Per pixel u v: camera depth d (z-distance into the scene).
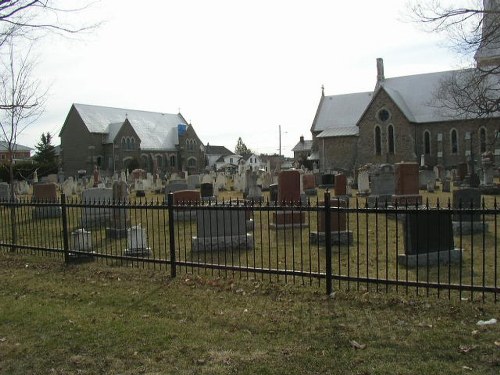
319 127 67.56
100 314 6.73
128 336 5.85
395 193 19.03
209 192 24.36
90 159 76.62
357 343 5.27
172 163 85.25
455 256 9.36
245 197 24.08
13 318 6.72
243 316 6.34
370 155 58.34
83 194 16.56
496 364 4.65
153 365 5.05
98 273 9.14
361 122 58.75
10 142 16.02
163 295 7.48
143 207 8.98
